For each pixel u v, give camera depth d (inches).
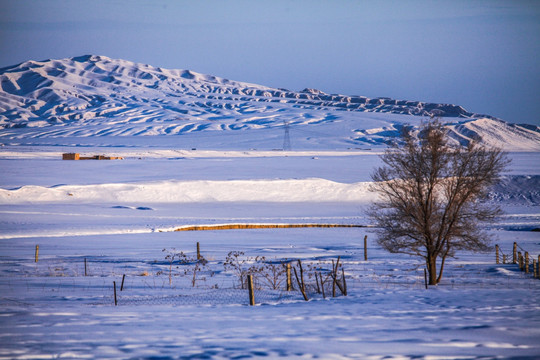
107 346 1069.1
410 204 2839.6
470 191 2787.9
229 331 1239.5
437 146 2847.0
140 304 1854.1
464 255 4060.0
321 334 1197.1
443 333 1209.4
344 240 4928.6
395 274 2950.3
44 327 1300.4
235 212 7598.4
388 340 1135.6
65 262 3405.5
